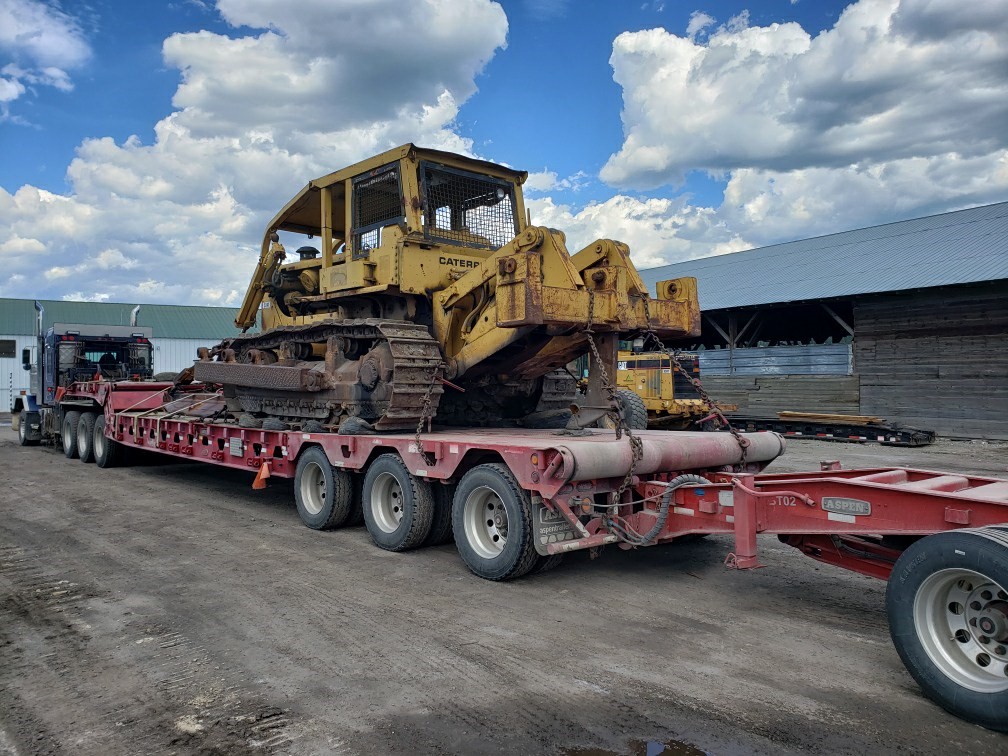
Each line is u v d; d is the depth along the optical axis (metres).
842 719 3.34
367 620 4.71
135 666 3.98
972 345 17.52
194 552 6.55
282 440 8.12
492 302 7.05
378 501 6.80
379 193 8.00
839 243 25.08
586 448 5.13
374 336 7.52
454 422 8.66
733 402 21.70
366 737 3.20
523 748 3.10
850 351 19.55
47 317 38.97
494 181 8.30
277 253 9.71
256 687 3.71
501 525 5.75
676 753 3.05
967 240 20.62
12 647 4.27
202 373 9.80
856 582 5.62
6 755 3.05
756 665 3.97
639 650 4.19
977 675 3.31
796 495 4.45
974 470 12.46
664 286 7.20
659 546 6.85
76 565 6.09
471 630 4.52
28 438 16.89
